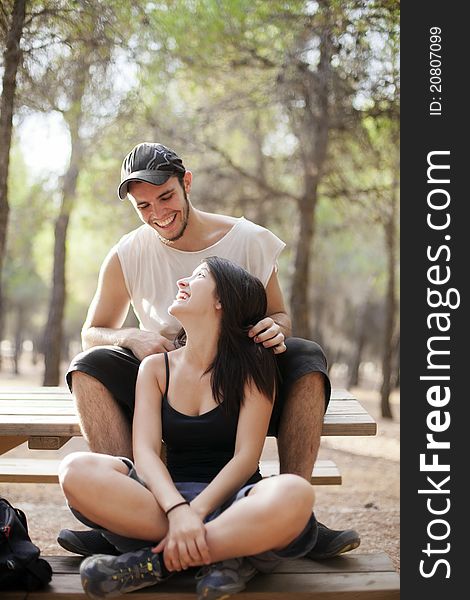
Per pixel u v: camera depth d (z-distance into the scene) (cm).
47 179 1082
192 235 354
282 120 1048
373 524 491
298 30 774
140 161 332
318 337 1934
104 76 665
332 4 676
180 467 300
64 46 587
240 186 1057
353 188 992
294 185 1238
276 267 357
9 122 571
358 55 714
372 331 2225
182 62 862
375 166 934
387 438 960
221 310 299
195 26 823
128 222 1104
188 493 282
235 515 256
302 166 954
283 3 761
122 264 358
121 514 264
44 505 535
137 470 282
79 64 627
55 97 650
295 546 272
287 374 313
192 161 1034
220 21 812
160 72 844
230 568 257
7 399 377
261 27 834
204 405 297
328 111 820
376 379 2884
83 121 861
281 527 254
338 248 1631
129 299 368
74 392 318
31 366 2839
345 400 368
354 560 297
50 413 345
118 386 319
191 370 302
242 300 301
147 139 933
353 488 629
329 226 1327
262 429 291
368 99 798
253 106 938
